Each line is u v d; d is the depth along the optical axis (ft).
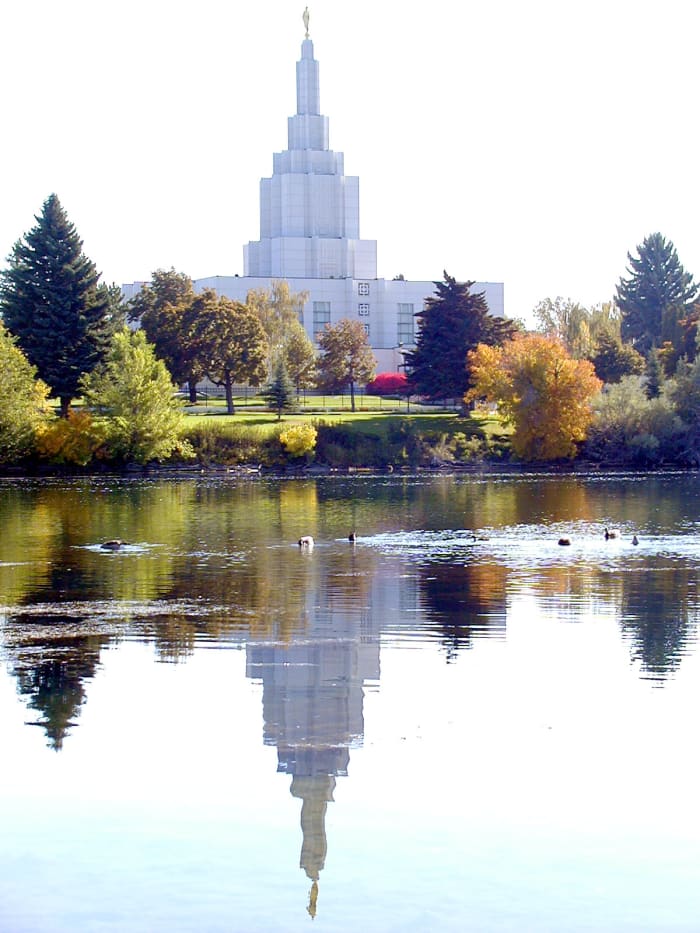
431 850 70.69
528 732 89.66
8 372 390.42
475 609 137.49
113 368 401.70
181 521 241.96
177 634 122.52
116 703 96.84
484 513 259.60
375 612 135.64
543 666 108.88
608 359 534.37
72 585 154.51
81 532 220.23
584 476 383.45
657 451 427.74
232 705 96.53
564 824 73.92
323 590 150.92
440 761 83.92
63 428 393.50
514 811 75.72
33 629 124.57
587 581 157.89
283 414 487.20
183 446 409.28
